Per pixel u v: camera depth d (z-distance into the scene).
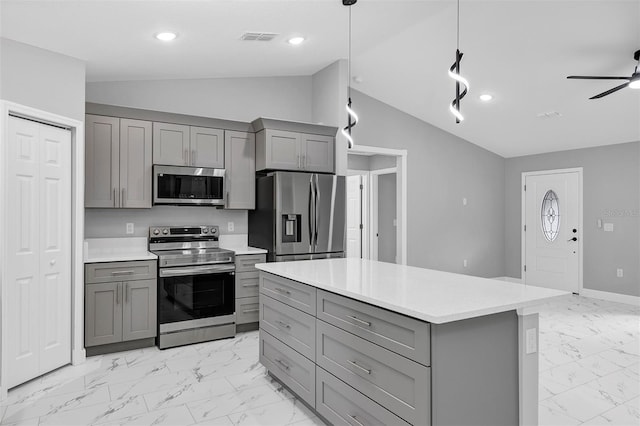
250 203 4.59
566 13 3.54
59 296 3.30
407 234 6.16
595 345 3.97
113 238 4.14
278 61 4.50
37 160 3.09
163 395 2.84
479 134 6.50
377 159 7.34
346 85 4.83
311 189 4.50
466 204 6.80
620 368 3.38
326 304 2.37
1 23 2.75
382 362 1.95
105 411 2.62
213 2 2.82
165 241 4.34
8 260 2.85
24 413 2.59
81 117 3.46
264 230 4.52
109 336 3.61
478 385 1.85
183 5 2.79
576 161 6.37
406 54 4.61
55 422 2.48
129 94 4.26
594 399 2.82
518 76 4.67
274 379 3.11
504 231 7.32
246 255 4.28
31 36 2.96
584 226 6.28
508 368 1.96
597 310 5.38
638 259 5.70
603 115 5.18
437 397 1.72
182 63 4.03
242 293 4.27
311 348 2.52
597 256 6.13
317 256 4.54
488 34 4.04
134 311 3.72
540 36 3.91
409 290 2.16
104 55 3.48
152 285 3.80
